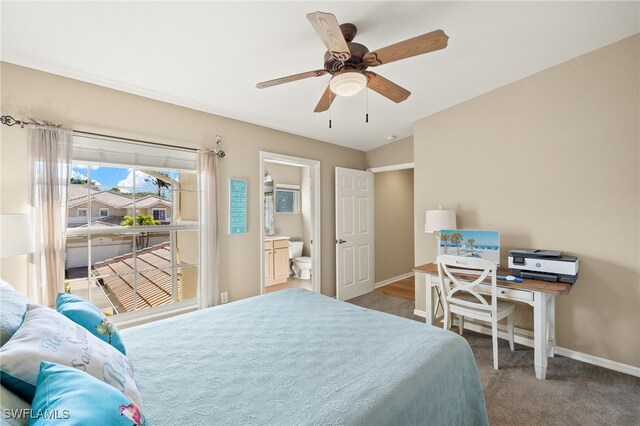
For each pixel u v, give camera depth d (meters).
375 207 5.16
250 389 1.11
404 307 4.05
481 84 2.93
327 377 1.18
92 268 2.48
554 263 2.38
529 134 2.82
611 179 2.40
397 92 2.09
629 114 2.32
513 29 2.12
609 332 2.42
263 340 1.52
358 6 1.79
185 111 2.92
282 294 2.34
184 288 3.04
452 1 1.81
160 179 2.85
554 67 2.66
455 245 3.09
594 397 2.04
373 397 1.04
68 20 1.71
